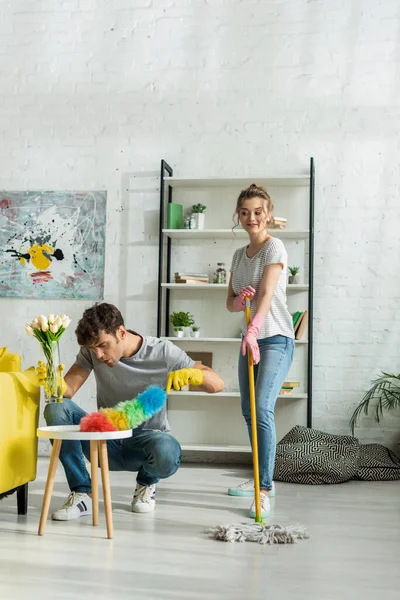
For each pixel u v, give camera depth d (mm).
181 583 2143
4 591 2043
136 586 2105
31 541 2605
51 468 2725
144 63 5504
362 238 5234
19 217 5512
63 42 5570
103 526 2867
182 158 5422
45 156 5531
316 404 5203
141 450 3035
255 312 3451
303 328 5074
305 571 2299
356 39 5309
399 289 5188
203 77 5441
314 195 5277
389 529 2982
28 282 5473
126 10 5535
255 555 2480
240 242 5375
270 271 3381
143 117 5480
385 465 4527
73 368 3131
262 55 5391
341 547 2637
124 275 5426
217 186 5398
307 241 5273
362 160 5262
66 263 5461
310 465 4301
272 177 5117
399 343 5172
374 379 5188
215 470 4832
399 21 5281
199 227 5266
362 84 5289
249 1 5422
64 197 5488
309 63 5340
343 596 2047
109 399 3088
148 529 2834
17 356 3350
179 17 5488
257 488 2965
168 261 5391
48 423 2992
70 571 2246
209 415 5312
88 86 5535
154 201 5434
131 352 2992
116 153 5484
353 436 5062
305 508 3447
